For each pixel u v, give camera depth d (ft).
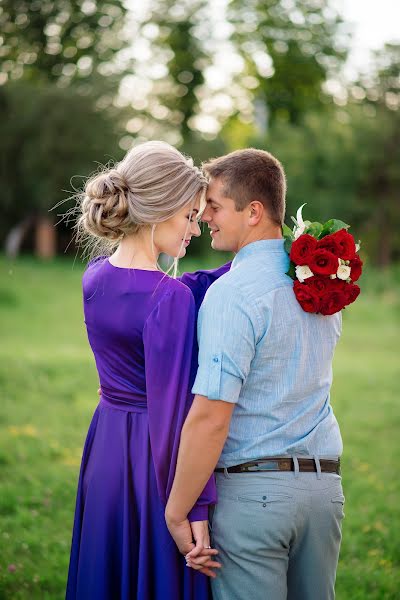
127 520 7.34
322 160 76.64
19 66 41.19
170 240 7.32
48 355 30.14
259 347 6.87
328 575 7.35
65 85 84.38
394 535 13.38
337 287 6.95
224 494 7.11
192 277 8.38
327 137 75.97
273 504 6.93
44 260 81.25
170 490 7.09
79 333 41.34
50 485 15.34
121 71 83.30
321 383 7.29
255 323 6.79
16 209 94.99
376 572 11.88
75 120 84.84
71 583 7.86
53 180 87.25
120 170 7.32
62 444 18.62
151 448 7.23
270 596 7.00
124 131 91.81
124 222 7.24
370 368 31.12
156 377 7.01
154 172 7.15
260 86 93.45
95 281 7.43
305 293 6.86
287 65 90.99
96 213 7.19
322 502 7.13
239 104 95.96
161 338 7.00
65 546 12.51
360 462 18.04
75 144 85.87
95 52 49.65
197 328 7.06
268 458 7.01
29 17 39.27
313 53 90.63
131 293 7.16
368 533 13.50
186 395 7.02
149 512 7.25
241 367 6.73
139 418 7.38
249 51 91.91
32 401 22.93
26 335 39.42
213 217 7.35
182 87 94.63
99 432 7.63
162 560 7.23
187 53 91.20
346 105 84.43
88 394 24.23
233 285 6.89
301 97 93.76
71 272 67.72
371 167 75.20
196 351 7.17
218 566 7.05
